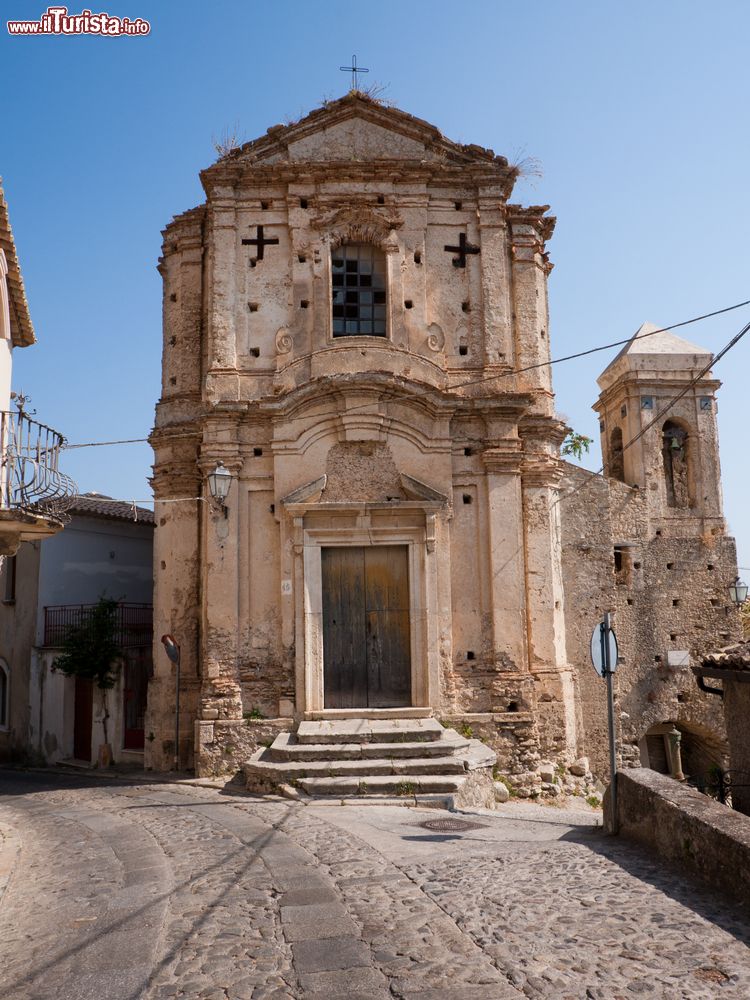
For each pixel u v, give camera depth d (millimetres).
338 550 17875
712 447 25438
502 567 17875
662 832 8961
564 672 18578
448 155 19750
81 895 8805
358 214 18859
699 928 6758
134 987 6242
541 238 20391
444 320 19000
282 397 17703
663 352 25953
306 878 8859
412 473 17922
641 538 24438
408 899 7879
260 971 6426
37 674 25328
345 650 17625
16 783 19906
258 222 18906
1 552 13781
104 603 23016
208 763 16719
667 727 24141
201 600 18328
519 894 7797
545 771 17172
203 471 18078
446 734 16234
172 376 19703
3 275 13656
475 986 5887
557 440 19391
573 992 5707
